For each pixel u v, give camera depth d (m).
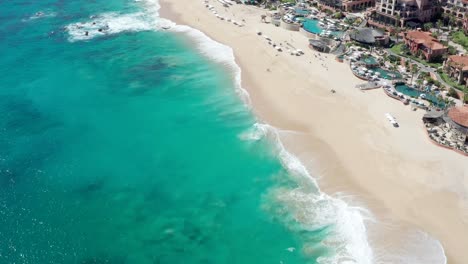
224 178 85.12
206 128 99.31
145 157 91.19
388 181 81.19
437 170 83.25
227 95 111.44
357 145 90.75
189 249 71.06
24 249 70.25
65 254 69.69
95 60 132.12
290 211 76.88
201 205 79.31
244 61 127.69
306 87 112.38
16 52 137.00
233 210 78.00
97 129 100.12
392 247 68.38
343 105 104.19
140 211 78.25
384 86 110.69
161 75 122.62
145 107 107.88
